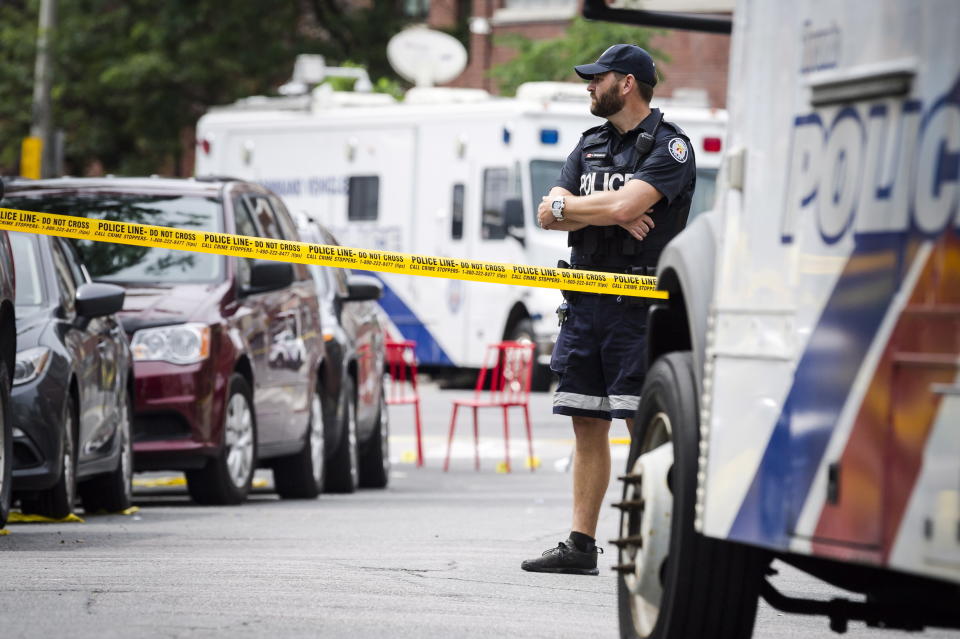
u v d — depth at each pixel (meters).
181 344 32.47
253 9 110.56
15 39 109.94
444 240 71.31
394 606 18.77
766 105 13.51
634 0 20.08
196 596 19.17
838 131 12.46
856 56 12.26
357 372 41.22
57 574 21.00
